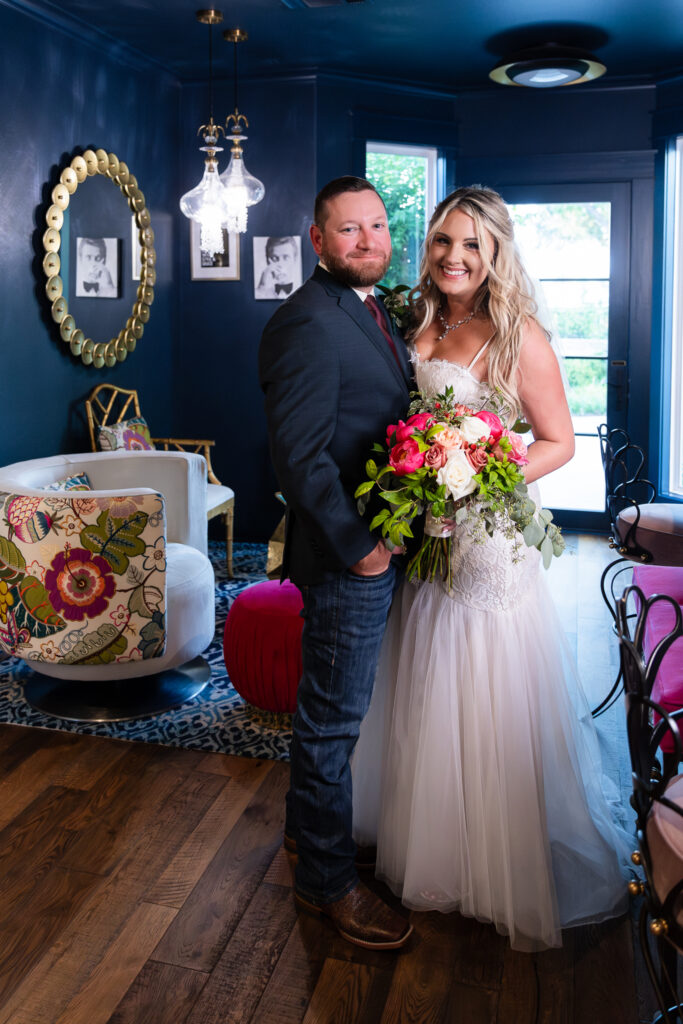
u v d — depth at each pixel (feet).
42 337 15.40
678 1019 5.91
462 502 6.47
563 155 19.92
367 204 6.49
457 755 7.17
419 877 7.27
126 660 10.62
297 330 6.45
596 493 20.89
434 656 7.20
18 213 14.55
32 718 11.07
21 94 14.40
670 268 19.83
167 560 11.73
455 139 20.20
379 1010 6.46
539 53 16.44
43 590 10.37
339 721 7.11
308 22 15.57
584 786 7.83
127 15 15.17
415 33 16.24
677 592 9.39
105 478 13.53
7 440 14.61
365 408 6.72
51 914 7.47
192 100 19.16
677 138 19.30
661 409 20.26
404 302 7.85
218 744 10.40
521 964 6.95
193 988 6.66
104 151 16.42
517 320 6.90
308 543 6.98
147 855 8.29
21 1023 6.33
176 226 19.52
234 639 10.55
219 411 19.98
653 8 15.02
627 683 5.18
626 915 7.50
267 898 7.69
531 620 7.28
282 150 18.74
